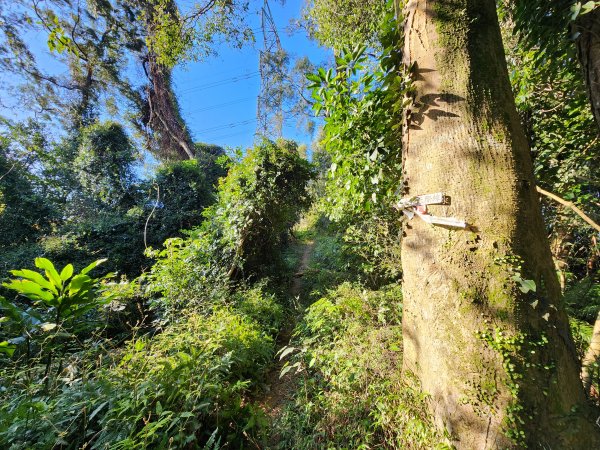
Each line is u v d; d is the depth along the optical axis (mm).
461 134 1323
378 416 1596
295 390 2359
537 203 1301
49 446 1375
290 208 5570
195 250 4422
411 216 1464
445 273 1280
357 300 3090
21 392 1741
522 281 1128
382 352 2053
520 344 1112
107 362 2264
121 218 8039
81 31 8484
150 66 11289
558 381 1103
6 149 8328
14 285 1854
